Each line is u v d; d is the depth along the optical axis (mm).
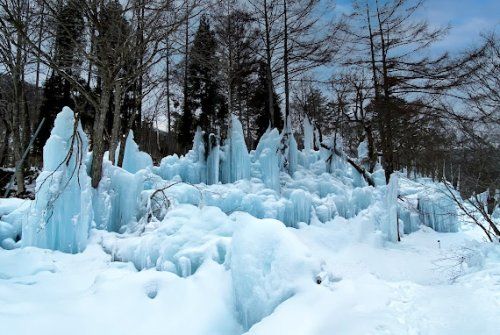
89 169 11219
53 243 8859
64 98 24688
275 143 15117
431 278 8984
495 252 8500
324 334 5039
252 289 6242
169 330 5969
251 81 25250
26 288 6562
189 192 12086
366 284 6820
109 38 11375
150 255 8172
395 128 18719
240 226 6871
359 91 21781
